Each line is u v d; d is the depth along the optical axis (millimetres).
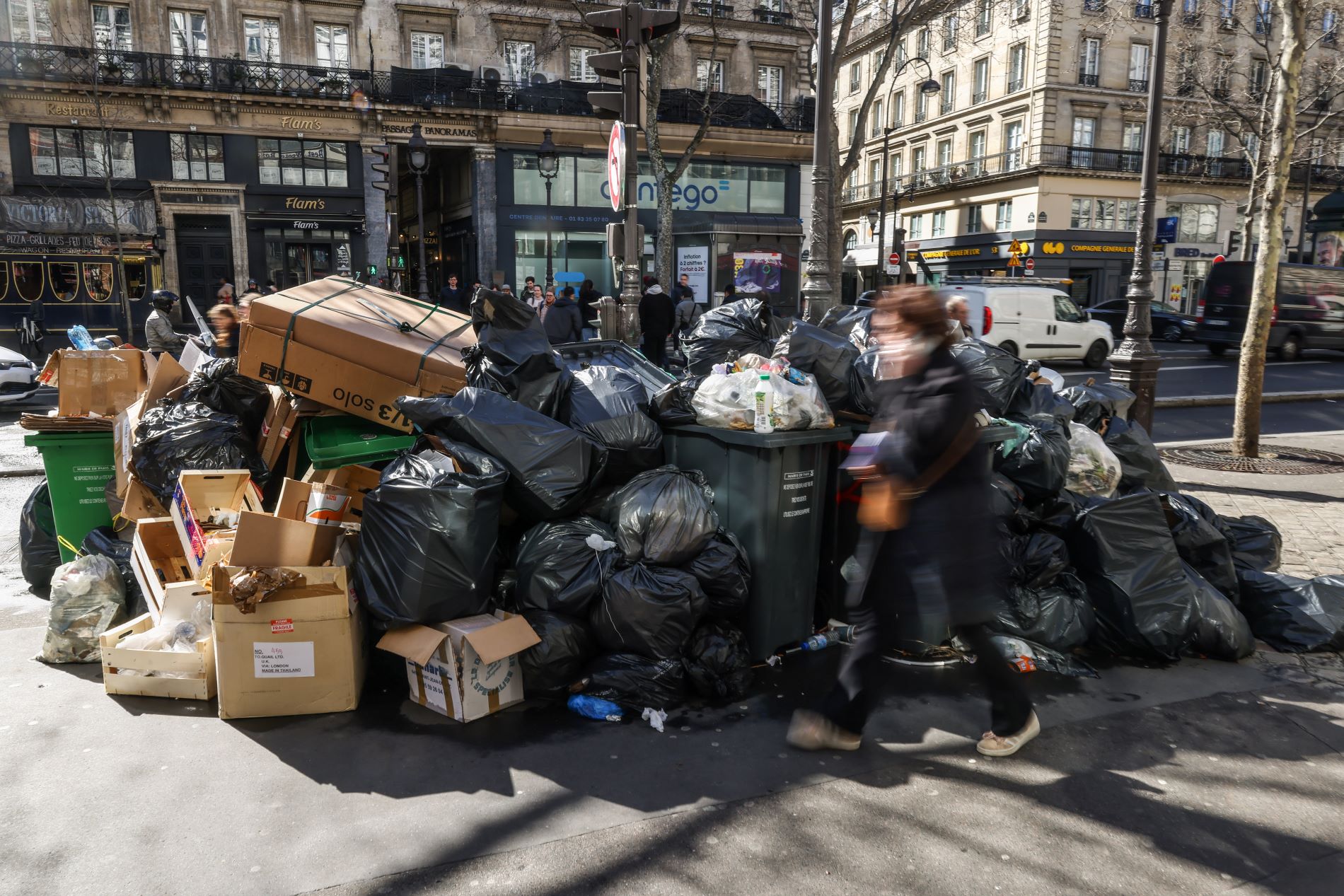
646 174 30391
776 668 4262
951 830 2949
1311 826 3012
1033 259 39156
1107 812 3070
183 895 2586
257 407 5234
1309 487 8398
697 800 3117
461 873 2699
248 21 27406
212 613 3832
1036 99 38688
